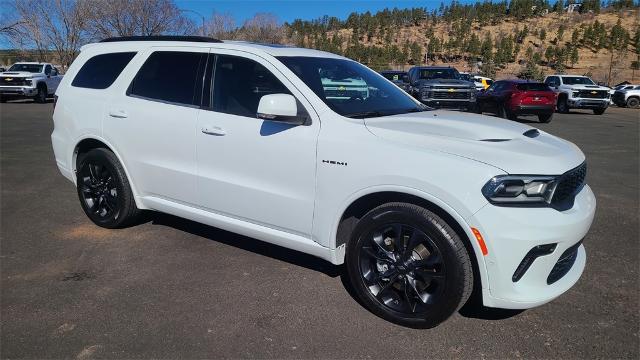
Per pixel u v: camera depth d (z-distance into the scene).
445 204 2.96
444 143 3.12
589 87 23.67
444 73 19.25
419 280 3.21
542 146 3.24
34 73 23.06
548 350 3.02
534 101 17.97
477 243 2.90
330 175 3.38
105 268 4.05
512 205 2.88
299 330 3.19
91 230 4.91
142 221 5.19
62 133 5.03
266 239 3.86
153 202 4.50
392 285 3.31
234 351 2.96
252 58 3.90
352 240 3.39
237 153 3.81
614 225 5.45
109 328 3.17
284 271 4.05
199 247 4.52
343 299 3.60
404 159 3.10
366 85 4.18
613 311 3.51
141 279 3.86
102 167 4.75
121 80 4.59
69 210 5.58
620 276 4.09
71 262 4.15
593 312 3.49
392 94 4.33
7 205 5.77
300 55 4.07
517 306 2.96
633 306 3.58
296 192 3.57
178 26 39.59
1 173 7.48
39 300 3.51
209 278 3.90
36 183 6.88
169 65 4.34
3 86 22.16
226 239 4.73
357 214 3.54
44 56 42.12
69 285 3.74
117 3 37.03
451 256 2.99
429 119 3.60
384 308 3.31
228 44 4.11
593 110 25.38
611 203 6.42
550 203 2.96
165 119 4.21
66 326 3.18
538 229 2.85
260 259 4.28
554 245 2.94
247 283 3.82
